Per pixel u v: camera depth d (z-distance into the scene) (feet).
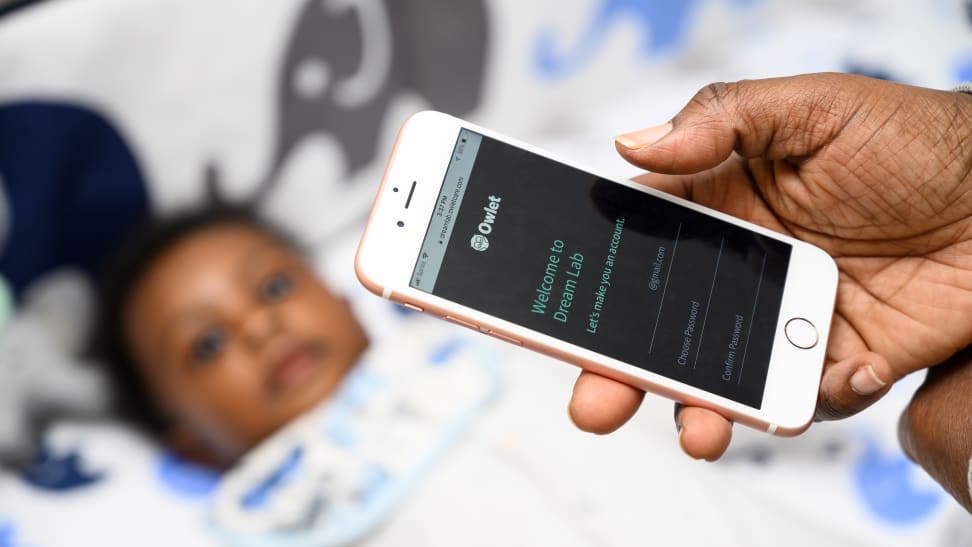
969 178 1.62
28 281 2.67
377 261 1.62
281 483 2.93
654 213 1.71
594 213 1.70
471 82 3.14
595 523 2.79
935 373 1.79
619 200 1.71
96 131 2.63
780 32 3.33
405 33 2.98
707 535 2.75
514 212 1.67
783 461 2.85
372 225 1.64
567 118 3.33
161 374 2.86
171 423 2.89
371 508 2.87
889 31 3.24
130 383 2.83
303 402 3.03
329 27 2.85
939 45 3.20
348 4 2.83
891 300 1.79
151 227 2.81
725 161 1.90
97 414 2.82
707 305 1.66
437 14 2.97
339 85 2.96
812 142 1.69
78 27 2.47
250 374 2.96
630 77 3.31
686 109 1.70
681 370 1.62
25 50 2.43
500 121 3.25
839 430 2.85
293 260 3.07
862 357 1.57
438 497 2.91
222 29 2.67
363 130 3.07
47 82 2.50
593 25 3.17
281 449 2.97
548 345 1.60
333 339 3.09
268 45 2.77
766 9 3.31
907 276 1.78
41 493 2.72
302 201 3.07
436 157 1.69
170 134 2.75
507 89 3.20
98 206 2.71
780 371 1.64
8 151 2.53
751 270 1.69
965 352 1.77
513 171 1.70
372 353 3.13
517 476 2.90
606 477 2.87
